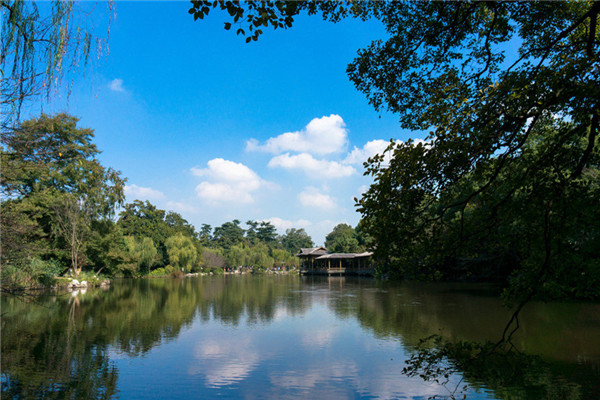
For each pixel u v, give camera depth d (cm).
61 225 3244
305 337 1285
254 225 12425
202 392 783
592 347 1029
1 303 2098
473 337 1195
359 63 715
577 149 530
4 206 1462
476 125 475
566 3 620
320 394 770
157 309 1984
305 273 6981
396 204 512
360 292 2925
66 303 2177
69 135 3142
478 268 2917
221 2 388
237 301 2378
